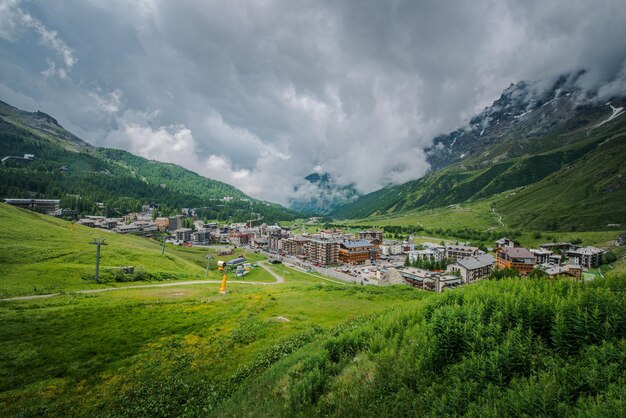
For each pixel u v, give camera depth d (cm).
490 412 1055
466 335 1509
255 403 1850
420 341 1645
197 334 3706
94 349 3234
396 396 1342
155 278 9894
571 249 19612
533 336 1472
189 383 2500
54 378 2669
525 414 1011
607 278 1817
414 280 14962
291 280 17300
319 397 1630
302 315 4519
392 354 1678
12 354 3080
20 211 15750
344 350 2103
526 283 2055
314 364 1970
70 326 3953
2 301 5488
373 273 19738
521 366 1288
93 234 16238
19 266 8331
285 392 1811
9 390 2475
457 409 1177
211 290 7625
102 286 7900
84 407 2245
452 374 1358
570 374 1156
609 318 1356
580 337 1348
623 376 1073
